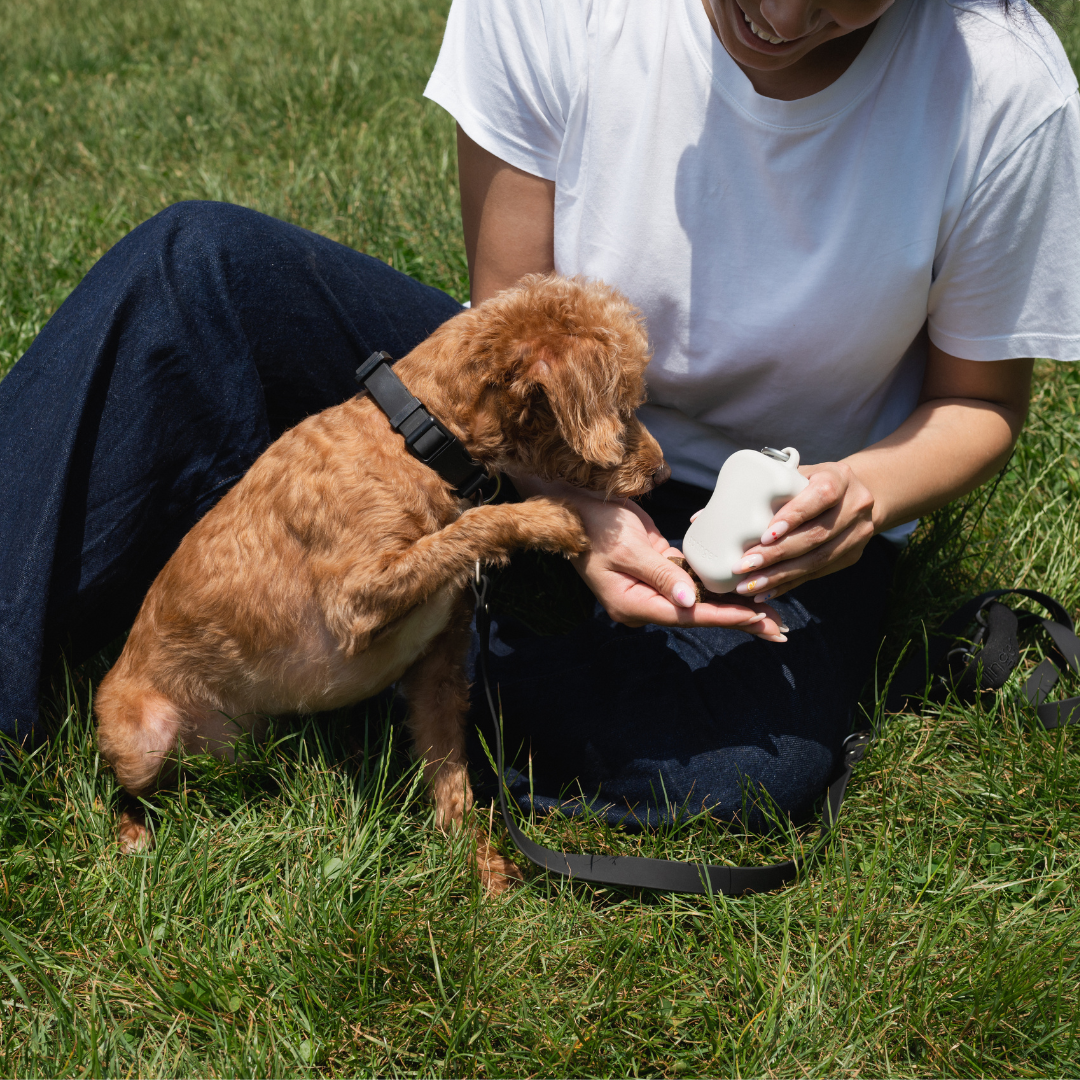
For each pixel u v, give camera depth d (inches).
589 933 42.0
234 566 44.4
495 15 44.9
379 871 42.6
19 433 44.4
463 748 46.5
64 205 84.0
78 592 45.4
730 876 42.4
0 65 129.3
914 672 49.1
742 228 43.6
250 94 109.6
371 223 75.7
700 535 41.5
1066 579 52.7
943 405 46.6
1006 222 42.7
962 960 40.8
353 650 43.6
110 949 41.0
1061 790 44.9
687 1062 38.9
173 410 45.4
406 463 43.5
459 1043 39.0
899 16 41.7
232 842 43.4
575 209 45.7
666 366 46.1
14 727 44.0
